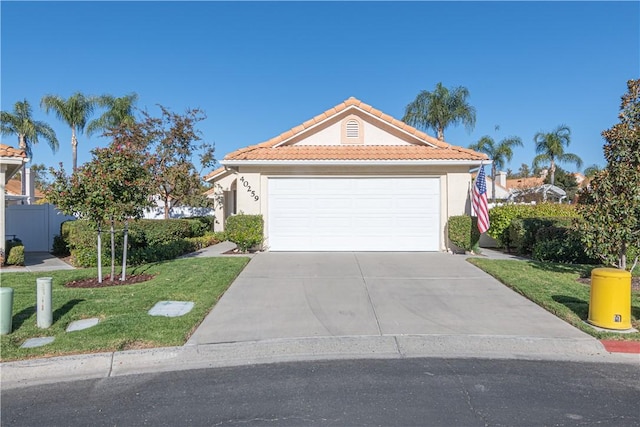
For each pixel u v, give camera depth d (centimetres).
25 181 2722
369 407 436
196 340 612
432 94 3325
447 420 409
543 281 947
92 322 685
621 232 895
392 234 1447
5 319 621
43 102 2853
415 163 1402
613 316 647
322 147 1547
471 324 688
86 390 484
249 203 1437
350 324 689
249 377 515
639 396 463
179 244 1438
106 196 911
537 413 423
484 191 1354
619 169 905
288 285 945
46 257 1480
